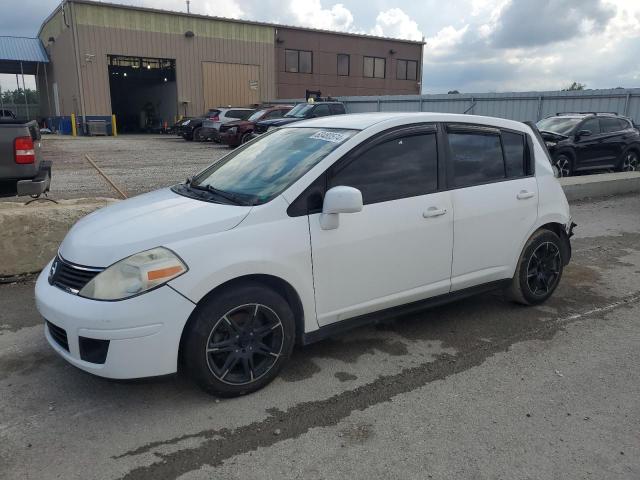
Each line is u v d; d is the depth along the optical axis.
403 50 45.22
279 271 3.32
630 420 3.18
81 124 33.59
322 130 4.05
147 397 3.37
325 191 3.53
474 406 3.31
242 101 38.78
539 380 3.64
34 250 5.47
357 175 3.67
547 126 14.01
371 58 43.78
